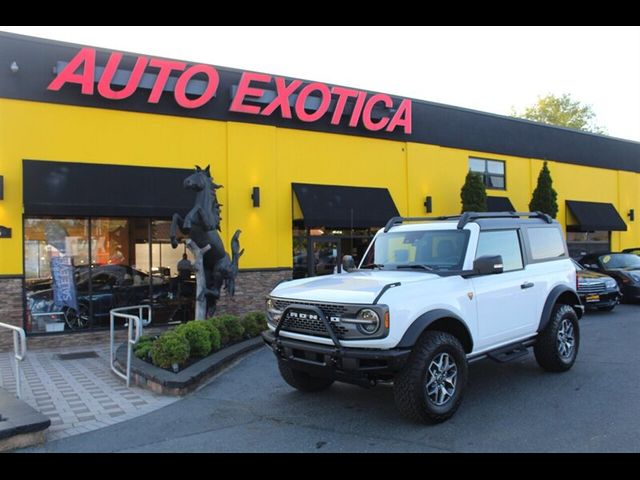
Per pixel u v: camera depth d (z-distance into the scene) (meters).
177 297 12.52
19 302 10.60
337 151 14.97
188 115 12.70
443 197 17.16
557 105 48.16
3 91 10.63
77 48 11.41
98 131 11.60
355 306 5.01
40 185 10.66
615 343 9.15
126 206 11.39
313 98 14.41
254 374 7.67
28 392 7.09
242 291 13.26
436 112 17.12
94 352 10.30
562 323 7.10
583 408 5.61
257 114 13.61
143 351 8.00
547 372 7.18
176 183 12.20
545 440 4.74
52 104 11.13
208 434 5.21
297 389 6.62
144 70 12.00
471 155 18.03
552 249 7.42
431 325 5.41
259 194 13.47
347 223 14.09
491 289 6.04
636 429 4.95
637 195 23.62
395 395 5.10
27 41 10.88
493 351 6.07
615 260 15.75
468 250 6.02
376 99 15.30
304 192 14.04
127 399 6.63
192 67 12.51
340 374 5.14
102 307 11.62
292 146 14.22
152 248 12.27
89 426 5.57
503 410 5.60
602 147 22.31
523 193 19.53
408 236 6.67
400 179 16.19
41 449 4.88
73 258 11.38
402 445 4.72
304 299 5.50
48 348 10.77
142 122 12.13
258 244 13.53
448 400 5.29
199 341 7.95
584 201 21.47
